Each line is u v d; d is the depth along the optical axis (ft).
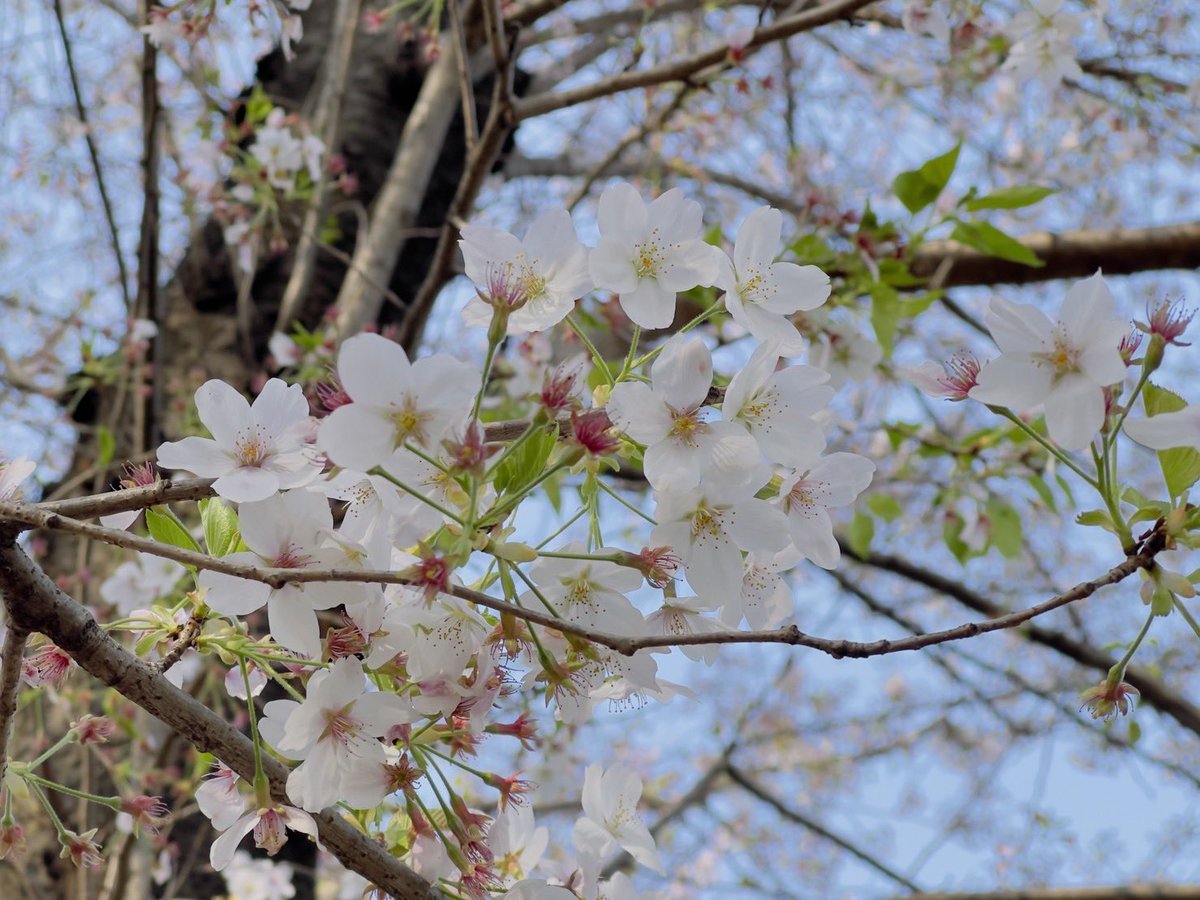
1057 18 3.98
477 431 2.10
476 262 2.28
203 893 3.97
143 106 3.71
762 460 2.21
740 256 2.30
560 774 5.32
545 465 2.16
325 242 4.69
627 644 2.05
